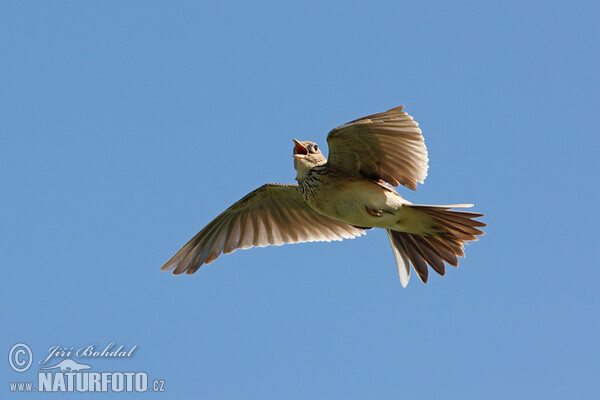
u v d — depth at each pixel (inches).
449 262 533.3
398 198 503.8
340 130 477.4
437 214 499.2
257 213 603.2
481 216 495.2
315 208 528.4
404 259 544.4
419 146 485.1
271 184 575.2
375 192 503.5
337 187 514.0
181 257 616.7
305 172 526.0
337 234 601.3
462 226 506.6
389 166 504.7
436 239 530.3
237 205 596.4
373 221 515.5
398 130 477.7
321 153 540.4
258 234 610.2
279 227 606.9
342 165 508.4
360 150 495.2
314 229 603.2
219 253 613.9
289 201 587.2
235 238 613.3
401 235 548.4
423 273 539.8
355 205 510.0
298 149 534.0
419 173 498.0
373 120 468.4
